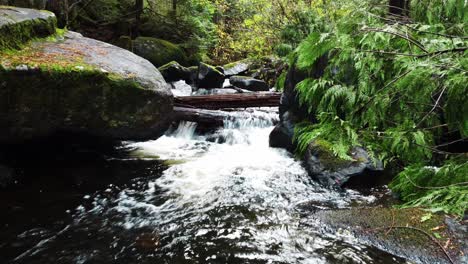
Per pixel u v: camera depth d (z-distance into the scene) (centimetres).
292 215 349
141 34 1477
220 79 1172
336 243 291
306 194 402
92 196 392
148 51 1312
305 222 331
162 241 300
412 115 340
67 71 398
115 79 436
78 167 476
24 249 281
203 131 704
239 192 412
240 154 578
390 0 447
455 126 290
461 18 316
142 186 429
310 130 509
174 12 1541
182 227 325
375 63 329
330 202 377
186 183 442
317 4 874
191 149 614
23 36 436
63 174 447
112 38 1341
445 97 348
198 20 1509
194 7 1534
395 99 332
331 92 374
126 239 302
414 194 342
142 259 272
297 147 541
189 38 1559
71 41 523
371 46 325
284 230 318
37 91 384
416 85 285
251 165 514
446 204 306
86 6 1324
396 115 343
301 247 288
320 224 323
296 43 848
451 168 321
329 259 270
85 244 292
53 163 474
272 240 301
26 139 421
